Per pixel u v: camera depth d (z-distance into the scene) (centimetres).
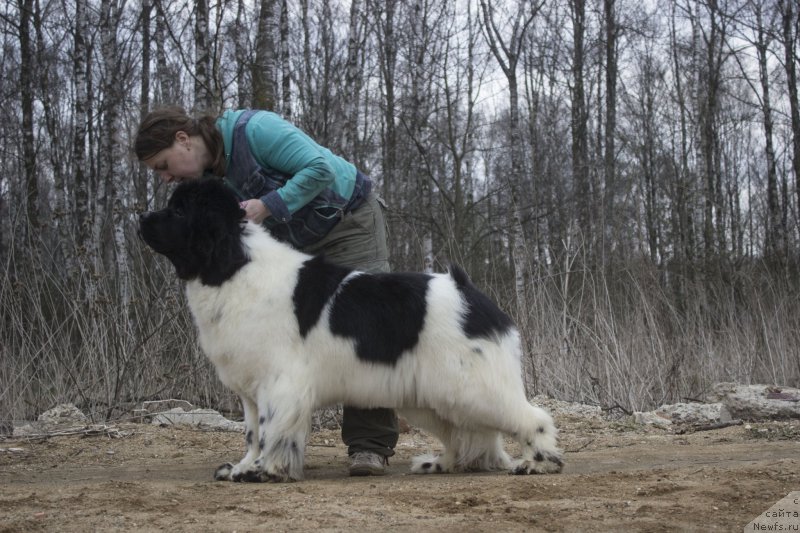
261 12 990
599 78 2669
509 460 483
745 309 959
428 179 1614
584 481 406
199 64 1019
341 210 487
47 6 1930
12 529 316
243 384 440
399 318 440
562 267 953
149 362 786
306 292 436
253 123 466
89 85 2022
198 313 438
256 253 437
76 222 1379
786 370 855
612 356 812
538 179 1981
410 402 451
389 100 2242
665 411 730
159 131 453
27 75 1691
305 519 326
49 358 778
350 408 479
